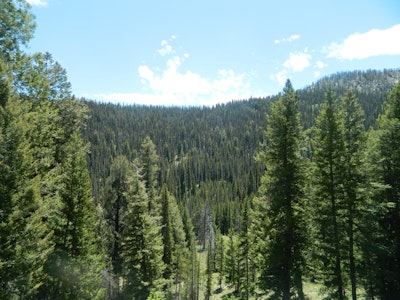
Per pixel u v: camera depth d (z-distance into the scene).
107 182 33.38
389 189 20.64
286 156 19.20
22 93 16.20
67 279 18.39
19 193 12.05
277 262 18.53
